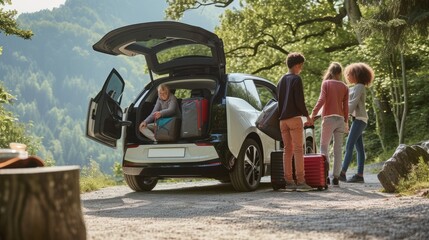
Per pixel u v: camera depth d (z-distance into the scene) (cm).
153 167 775
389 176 700
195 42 787
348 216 409
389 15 1562
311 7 2847
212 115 761
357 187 804
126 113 809
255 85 866
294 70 767
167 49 820
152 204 633
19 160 292
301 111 753
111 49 814
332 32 2878
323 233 338
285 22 2845
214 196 718
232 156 756
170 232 366
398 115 1991
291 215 452
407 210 415
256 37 2866
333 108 845
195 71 824
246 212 516
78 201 247
